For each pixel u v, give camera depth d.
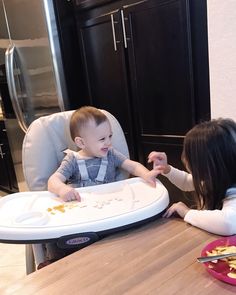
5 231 0.76
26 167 1.12
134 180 1.02
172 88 1.64
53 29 2.01
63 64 2.08
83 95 2.20
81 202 0.90
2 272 1.80
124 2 1.73
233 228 0.71
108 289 0.57
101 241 0.74
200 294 0.53
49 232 0.75
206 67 1.47
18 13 2.17
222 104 1.20
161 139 1.78
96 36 1.95
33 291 0.58
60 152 1.18
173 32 1.55
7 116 2.66
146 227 0.79
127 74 1.84
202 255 0.63
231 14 1.08
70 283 0.59
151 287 0.56
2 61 2.48
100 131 1.09
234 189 0.82
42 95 2.21
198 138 0.85
